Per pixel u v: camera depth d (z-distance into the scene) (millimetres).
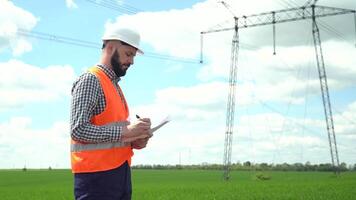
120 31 5961
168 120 6070
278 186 56562
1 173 144375
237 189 50812
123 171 5844
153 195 41000
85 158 5688
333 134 83750
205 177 115188
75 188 5785
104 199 5680
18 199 40594
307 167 187500
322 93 79375
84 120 5617
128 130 5688
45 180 97750
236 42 74812
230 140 80312
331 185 55281
